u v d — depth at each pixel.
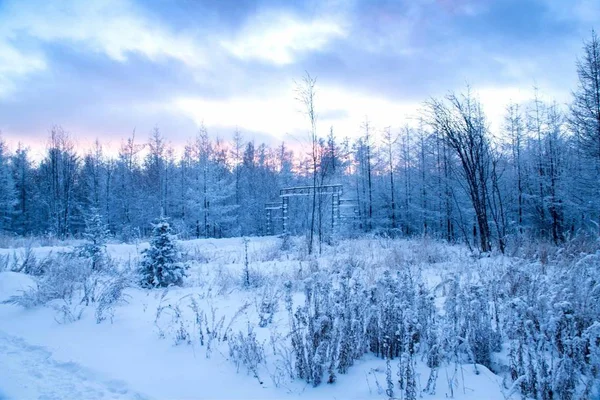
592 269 4.88
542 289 4.55
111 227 37.88
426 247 12.76
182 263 8.73
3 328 5.24
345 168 41.03
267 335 4.70
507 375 3.56
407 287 4.82
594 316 3.96
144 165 45.09
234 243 22.39
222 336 4.70
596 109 21.91
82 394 3.26
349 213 33.47
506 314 4.51
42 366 3.91
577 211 24.97
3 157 42.59
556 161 27.33
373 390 3.26
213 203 35.72
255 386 3.43
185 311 5.90
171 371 3.77
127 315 5.71
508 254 12.00
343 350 3.72
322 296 4.92
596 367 3.20
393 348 4.04
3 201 38.88
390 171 36.66
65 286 6.78
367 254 12.44
